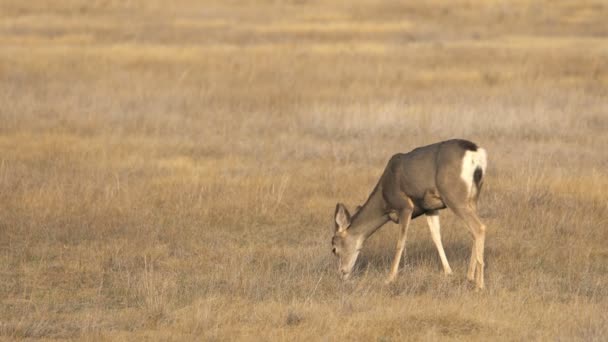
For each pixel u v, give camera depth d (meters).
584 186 48.84
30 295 34.06
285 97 78.31
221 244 41.28
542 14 143.88
